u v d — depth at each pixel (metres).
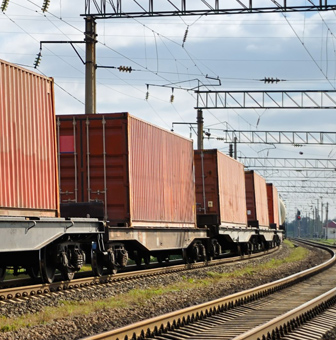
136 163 25.73
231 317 16.41
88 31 27.98
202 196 38.34
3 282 19.73
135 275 25.52
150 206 27.23
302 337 13.72
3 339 12.22
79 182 24.84
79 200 24.78
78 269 21.36
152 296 19.86
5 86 17.31
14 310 15.56
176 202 31.30
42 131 19.38
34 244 17.88
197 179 38.44
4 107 17.20
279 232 68.69
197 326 14.57
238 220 44.00
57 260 20.25
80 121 25.03
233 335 13.41
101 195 24.78
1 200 16.81
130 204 24.66
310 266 37.38
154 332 13.25
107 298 18.95
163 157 29.48
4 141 17.12
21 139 18.03
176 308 17.72
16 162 17.69
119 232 23.73
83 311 16.06
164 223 29.14
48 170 19.62
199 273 29.42
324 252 58.66
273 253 55.47
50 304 16.91
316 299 17.83
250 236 47.72
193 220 34.25
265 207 59.31
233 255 47.41
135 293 20.02
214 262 36.72
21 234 17.19
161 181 28.98
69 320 14.73
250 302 19.38
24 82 18.41
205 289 22.80
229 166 42.16
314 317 16.53
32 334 12.96
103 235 22.92
